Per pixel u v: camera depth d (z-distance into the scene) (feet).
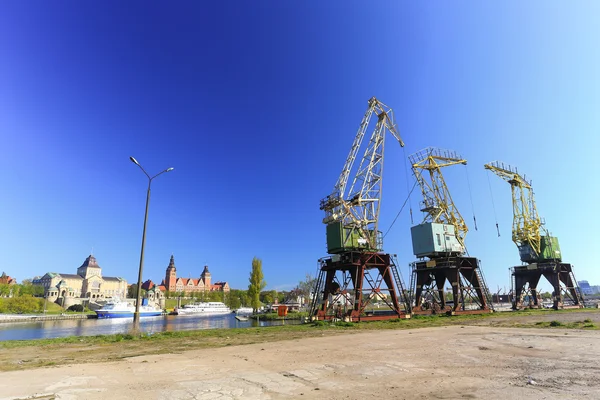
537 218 269.44
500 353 53.36
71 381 37.42
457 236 231.09
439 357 51.03
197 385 35.47
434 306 217.97
